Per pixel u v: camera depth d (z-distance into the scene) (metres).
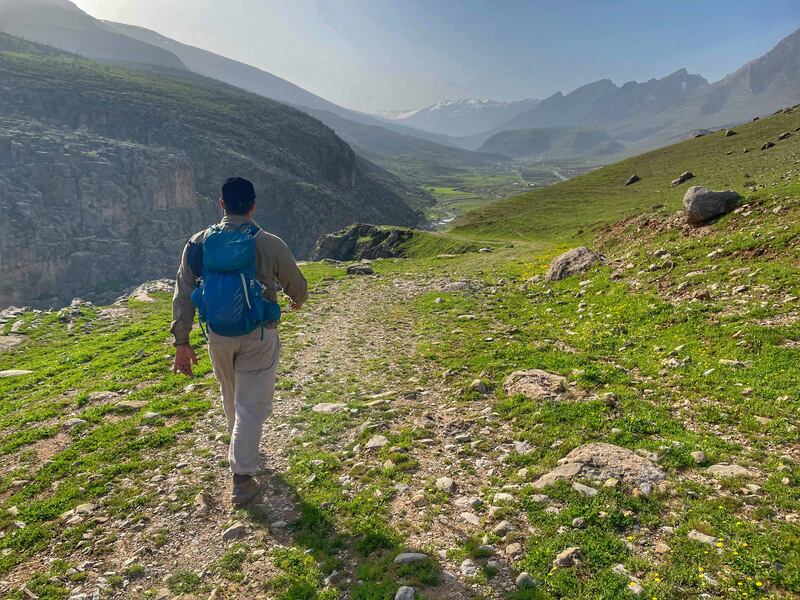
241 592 5.08
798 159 43.75
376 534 5.78
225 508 6.76
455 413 9.64
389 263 54.59
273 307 6.21
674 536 5.21
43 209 199.38
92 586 5.35
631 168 97.00
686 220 25.00
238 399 6.51
